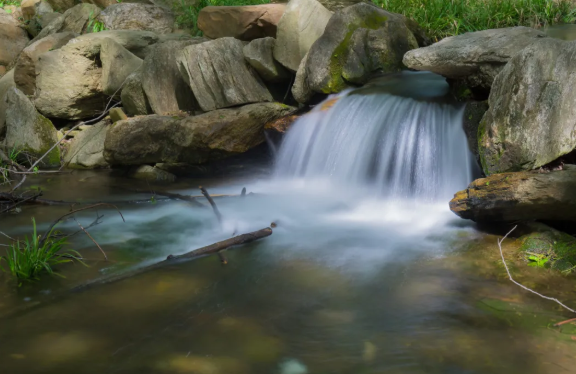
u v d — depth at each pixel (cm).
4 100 972
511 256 502
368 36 799
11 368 343
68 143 934
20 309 418
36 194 699
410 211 628
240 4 1109
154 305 423
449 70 659
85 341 374
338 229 585
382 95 721
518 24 905
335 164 712
